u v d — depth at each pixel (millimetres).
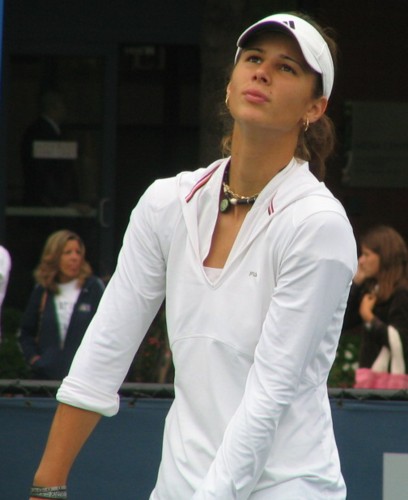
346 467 12188
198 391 7875
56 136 31156
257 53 7918
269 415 7547
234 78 7984
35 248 31141
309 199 7773
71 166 31250
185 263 7996
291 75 7863
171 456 7992
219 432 7812
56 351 20266
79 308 20281
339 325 7957
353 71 31281
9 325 27250
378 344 17906
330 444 7980
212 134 22078
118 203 32375
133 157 32469
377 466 12180
